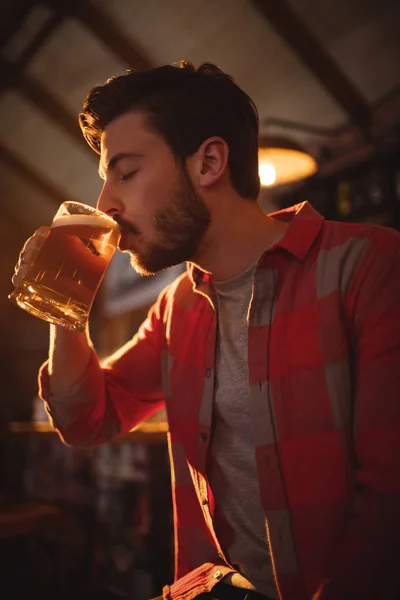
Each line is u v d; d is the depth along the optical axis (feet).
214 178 3.32
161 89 3.39
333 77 12.94
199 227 3.32
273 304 3.27
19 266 3.28
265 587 3.08
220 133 3.42
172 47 14.71
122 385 4.21
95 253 3.26
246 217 3.51
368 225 3.25
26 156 21.97
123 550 9.07
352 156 13.11
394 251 2.95
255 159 3.67
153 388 4.30
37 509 7.59
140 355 4.24
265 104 14.96
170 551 7.09
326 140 14.47
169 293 4.23
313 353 3.04
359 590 2.41
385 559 2.42
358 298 2.97
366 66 12.70
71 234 3.19
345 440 2.87
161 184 3.27
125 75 3.47
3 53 17.12
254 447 3.11
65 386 3.79
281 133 15.34
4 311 27.32
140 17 14.14
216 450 3.40
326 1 11.60
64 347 3.79
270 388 3.11
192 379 3.63
